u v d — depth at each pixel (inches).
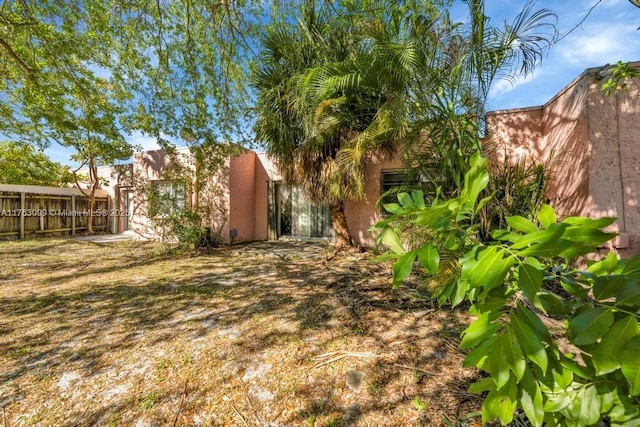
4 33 234.2
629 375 26.2
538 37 138.9
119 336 108.7
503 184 162.4
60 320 122.8
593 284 35.7
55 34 233.1
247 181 348.8
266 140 244.1
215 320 122.9
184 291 161.3
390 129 164.6
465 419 67.7
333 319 123.1
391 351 97.3
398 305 137.4
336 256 251.9
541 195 160.6
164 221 288.5
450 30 142.0
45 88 273.1
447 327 115.0
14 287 169.0
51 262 237.1
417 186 176.2
